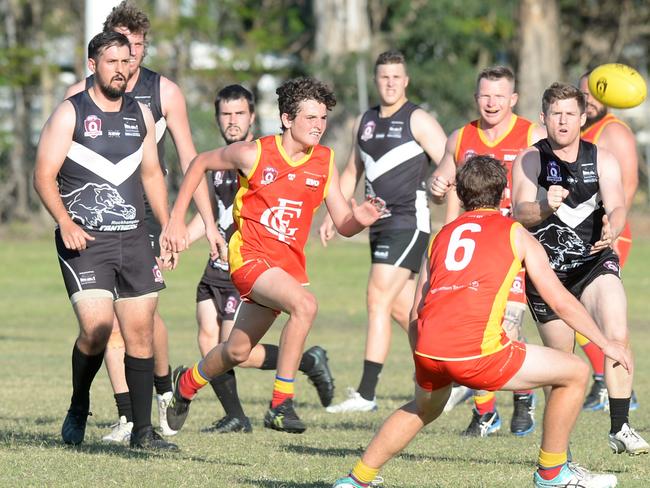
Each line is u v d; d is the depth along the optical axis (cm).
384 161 3584
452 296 1934
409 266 3559
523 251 1961
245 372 4588
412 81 11581
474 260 1942
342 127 10794
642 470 2392
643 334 5716
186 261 9331
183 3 12706
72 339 5566
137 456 2455
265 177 2452
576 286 2567
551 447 2011
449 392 1988
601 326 2497
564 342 2545
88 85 2859
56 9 12950
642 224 10362
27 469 2256
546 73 10550
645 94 2802
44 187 2452
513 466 2430
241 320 2520
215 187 3153
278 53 13412
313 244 10231
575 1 14162
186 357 4794
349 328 6084
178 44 11731
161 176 2605
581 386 1975
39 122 11706
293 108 2412
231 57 12088
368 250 9894
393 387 4062
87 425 3089
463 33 12569
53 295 7631
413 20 12912
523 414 2997
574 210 2538
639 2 14175
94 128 2473
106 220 2491
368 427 3102
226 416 2991
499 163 2047
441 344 1920
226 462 2428
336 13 11219
